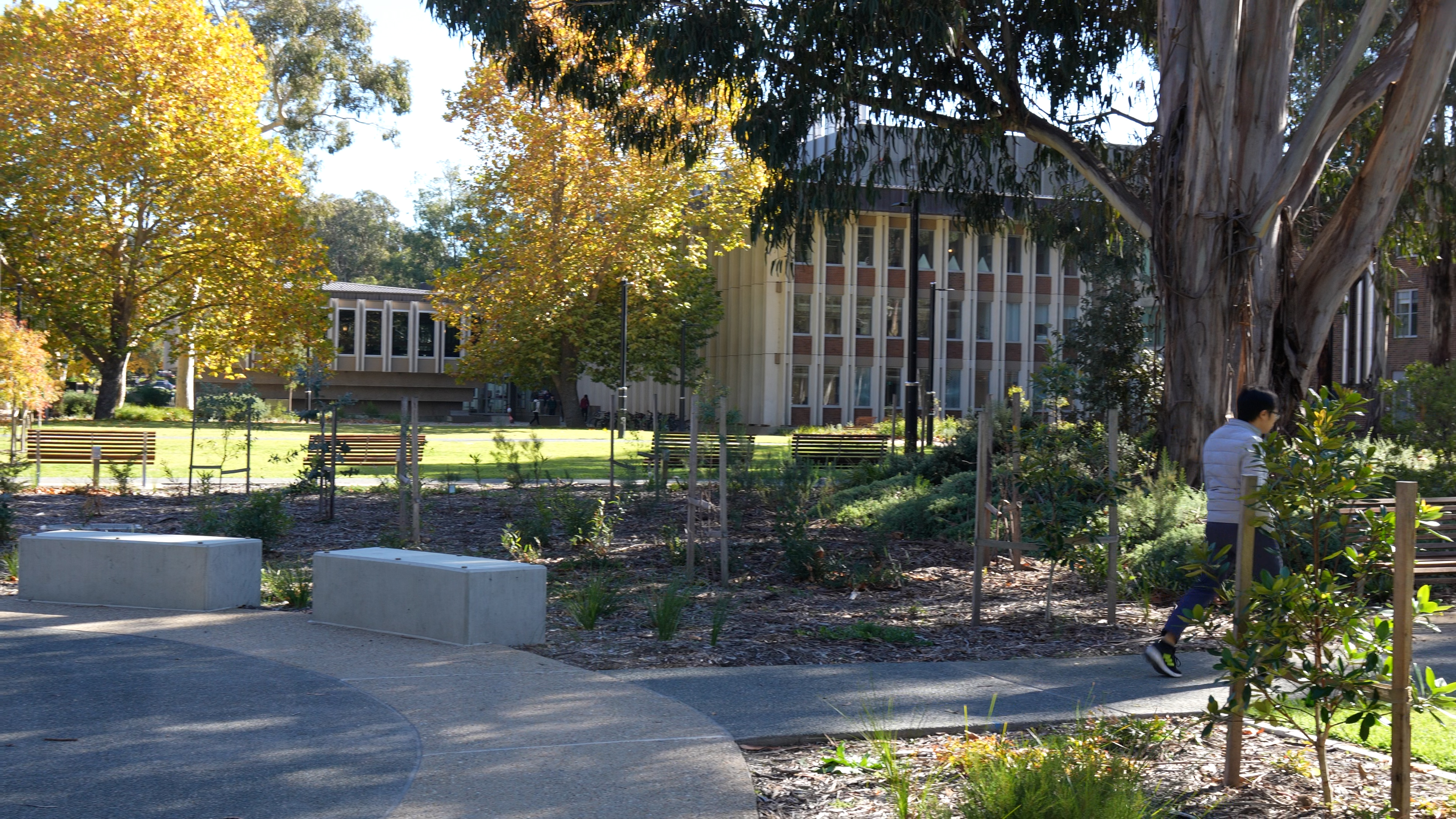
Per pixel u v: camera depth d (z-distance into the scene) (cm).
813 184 1877
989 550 1183
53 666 667
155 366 7319
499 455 2238
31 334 2327
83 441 2145
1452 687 397
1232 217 1497
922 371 5609
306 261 4481
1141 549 1079
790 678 661
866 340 5550
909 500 1563
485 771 471
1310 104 2031
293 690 612
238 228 4284
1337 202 2052
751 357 5616
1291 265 1611
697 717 562
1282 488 441
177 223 4366
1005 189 2097
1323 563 501
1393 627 411
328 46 5344
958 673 680
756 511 1666
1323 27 1883
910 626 856
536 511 1545
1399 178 1539
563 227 4578
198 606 877
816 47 1636
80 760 482
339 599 816
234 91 4259
